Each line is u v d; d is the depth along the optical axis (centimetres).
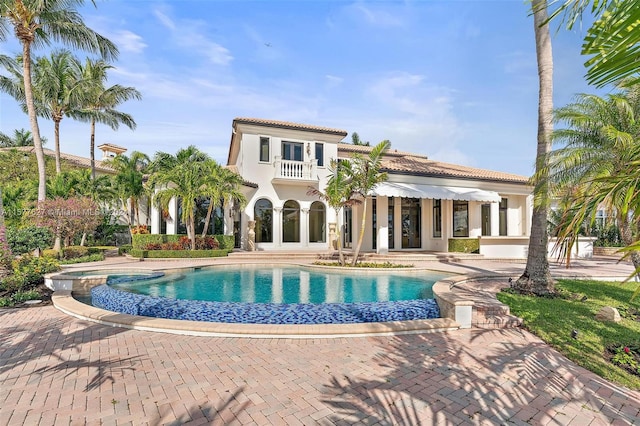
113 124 4628
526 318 1149
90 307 1294
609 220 585
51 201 2977
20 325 1130
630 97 1347
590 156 1305
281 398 646
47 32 2952
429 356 866
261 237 3712
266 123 3638
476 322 1123
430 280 2091
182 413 592
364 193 2473
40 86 3759
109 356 855
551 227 2914
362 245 3484
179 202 3575
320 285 1977
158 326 1059
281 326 1034
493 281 1884
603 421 589
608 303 1332
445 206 3384
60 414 588
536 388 701
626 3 346
